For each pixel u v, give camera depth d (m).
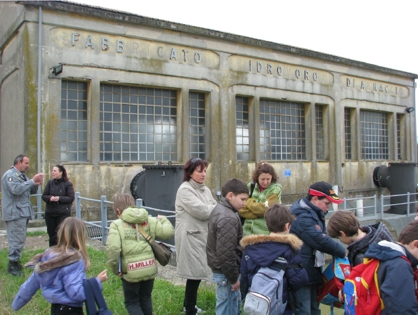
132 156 14.30
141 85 14.43
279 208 3.81
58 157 12.63
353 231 3.87
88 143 13.29
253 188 5.40
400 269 2.93
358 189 21.30
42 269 3.54
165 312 5.30
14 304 3.68
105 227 9.51
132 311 4.36
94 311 3.54
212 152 16.03
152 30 14.52
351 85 21.30
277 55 18.09
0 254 8.20
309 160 19.44
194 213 4.89
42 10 12.45
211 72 16.05
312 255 4.40
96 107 13.35
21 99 12.48
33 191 8.00
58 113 12.67
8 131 13.94
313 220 4.39
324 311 6.83
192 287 5.05
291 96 18.69
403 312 2.83
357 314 3.11
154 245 4.46
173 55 15.07
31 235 10.42
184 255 4.96
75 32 13.03
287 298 3.69
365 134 22.39
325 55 19.69
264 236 3.68
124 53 13.95
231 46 16.61
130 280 4.30
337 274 4.20
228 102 16.55
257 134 17.45
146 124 14.69
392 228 16.12
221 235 4.07
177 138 15.31
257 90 17.48
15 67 13.05
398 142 24.39
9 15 13.72
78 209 10.47
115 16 13.54
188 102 15.52
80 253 3.69
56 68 12.40
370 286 3.08
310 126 19.52
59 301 3.54
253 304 3.41
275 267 3.58
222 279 4.25
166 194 10.75
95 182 13.27
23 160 6.86
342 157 20.73
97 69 13.41
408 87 24.48
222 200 4.36
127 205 4.48
